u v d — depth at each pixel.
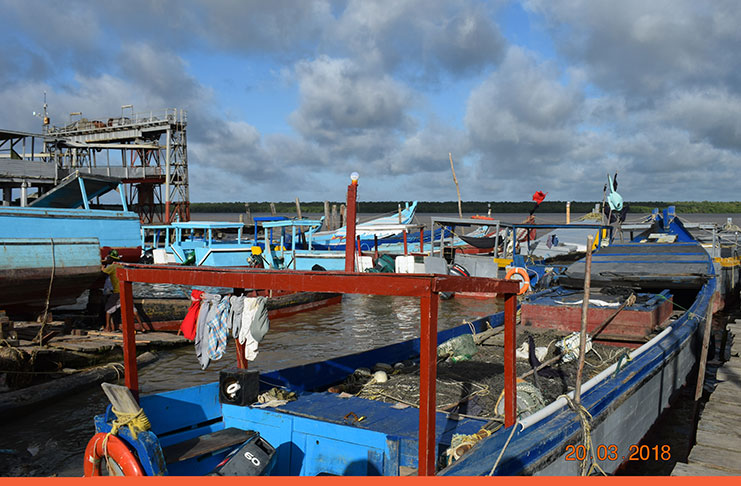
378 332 16.50
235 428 6.06
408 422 5.71
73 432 8.53
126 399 4.81
